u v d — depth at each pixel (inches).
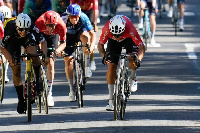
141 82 1198.3
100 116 914.7
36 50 925.2
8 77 1295.5
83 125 853.2
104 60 902.4
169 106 972.6
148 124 849.5
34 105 1027.3
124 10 2458.2
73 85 1043.3
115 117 880.9
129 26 920.9
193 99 1029.8
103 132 805.9
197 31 1942.7
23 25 880.9
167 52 1571.1
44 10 1122.0
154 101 1016.2
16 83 937.5
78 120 888.3
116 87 879.7
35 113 954.7
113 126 842.2
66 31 1070.4
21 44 931.3
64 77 1278.3
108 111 952.3
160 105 981.8
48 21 966.4
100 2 2174.0
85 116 917.2
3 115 943.7
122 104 884.0
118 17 888.9
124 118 892.6
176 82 1192.8
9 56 924.0
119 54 897.5
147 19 1638.8
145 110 946.1
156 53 1560.0
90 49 1069.1
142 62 1430.9
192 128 821.9
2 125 866.8
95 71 1343.5
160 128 824.3
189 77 1246.3
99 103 1018.7
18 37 920.9
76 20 1043.9
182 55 1521.9
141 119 883.4
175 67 1360.7
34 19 1130.7
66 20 1064.8
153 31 1680.6
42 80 930.7
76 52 1020.5
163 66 1374.3
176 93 1086.4
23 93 943.0
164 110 942.4
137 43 927.0
